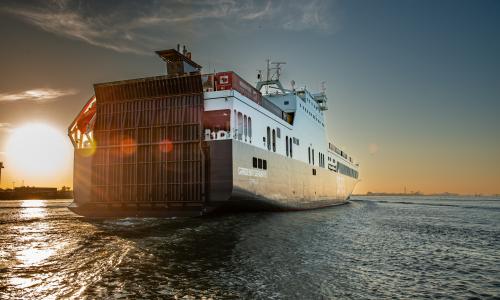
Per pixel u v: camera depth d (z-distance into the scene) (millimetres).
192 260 16562
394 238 27250
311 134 60781
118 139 36219
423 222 43688
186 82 34500
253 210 40531
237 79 36625
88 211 36719
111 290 12164
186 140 33719
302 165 53906
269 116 42562
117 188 35594
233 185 32188
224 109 33875
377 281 14539
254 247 19938
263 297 11914
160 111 35312
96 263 15688
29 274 13922
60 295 11609
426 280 15188
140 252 17969
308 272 15234
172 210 33719
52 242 20734
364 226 34719
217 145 32781
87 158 37156
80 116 39438
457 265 18469
